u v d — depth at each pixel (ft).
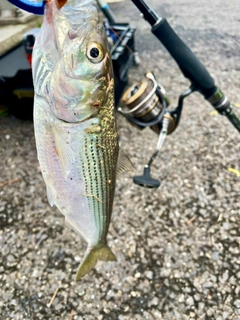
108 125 0.56
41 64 0.49
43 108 0.52
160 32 0.85
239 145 1.42
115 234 1.13
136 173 1.33
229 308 0.94
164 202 1.22
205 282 1.00
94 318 0.95
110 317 0.95
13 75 1.45
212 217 1.17
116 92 1.54
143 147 1.44
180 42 0.87
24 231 1.17
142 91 0.96
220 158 1.37
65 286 1.02
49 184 0.57
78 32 0.49
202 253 1.07
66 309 0.97
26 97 1.50
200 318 0.93
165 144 1.45
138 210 1.20
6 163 1.44
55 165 0.56
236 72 1.73
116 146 0.59
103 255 0.73
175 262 1.05
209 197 1.23
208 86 0.91
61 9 0.48
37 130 0.53
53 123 0.52
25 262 1.09
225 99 0.94
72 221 0.64
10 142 1.54
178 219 1.17
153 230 1.14
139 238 1.12
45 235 1.16
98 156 0.57
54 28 0.47
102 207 0.64
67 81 0.50
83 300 0.99
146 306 0.96
